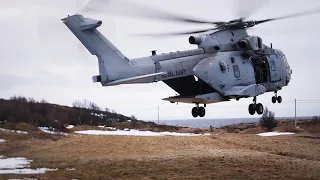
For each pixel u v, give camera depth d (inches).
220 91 994.1
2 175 969.5
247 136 1971.0
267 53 1083.9
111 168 1090.7
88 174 1002.1
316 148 1553.9
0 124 1948.8
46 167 1111.0
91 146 1574.8
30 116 2186.3
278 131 2290.8
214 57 1006.4
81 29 882.1
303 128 2393.0
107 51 895.1
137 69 915.4
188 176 964.0
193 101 1004.6
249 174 986.1
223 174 984.3
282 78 1108.5
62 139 1786.4
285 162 1175.0
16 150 1464.1
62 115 2854.3
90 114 3164.4
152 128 2696.9
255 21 1056.8
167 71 952.3
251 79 1040.2
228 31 1058.7
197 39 1018.1
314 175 981.8
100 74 888.9
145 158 1268.5
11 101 2313.0
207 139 1801.2
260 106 1055.6
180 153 1385.3
